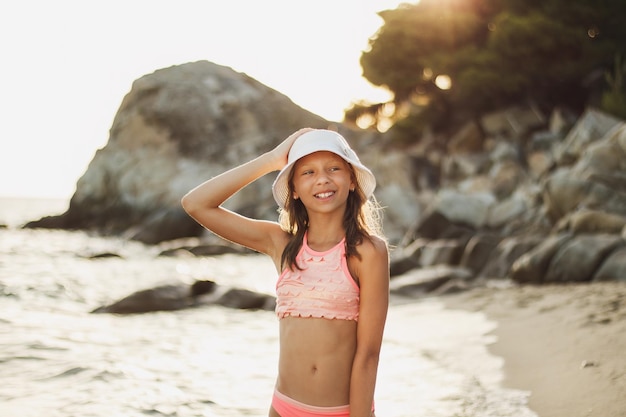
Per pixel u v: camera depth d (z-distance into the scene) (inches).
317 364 112.5
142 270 722.8
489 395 207.2
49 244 1130.7
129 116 1708.9
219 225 123.2
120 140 1688.0
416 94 1534.2
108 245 1135.0
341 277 112.6
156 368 243.8
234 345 300.5
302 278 114.3
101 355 258.1
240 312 413.1
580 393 192.7
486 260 608.1
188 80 1790.1
